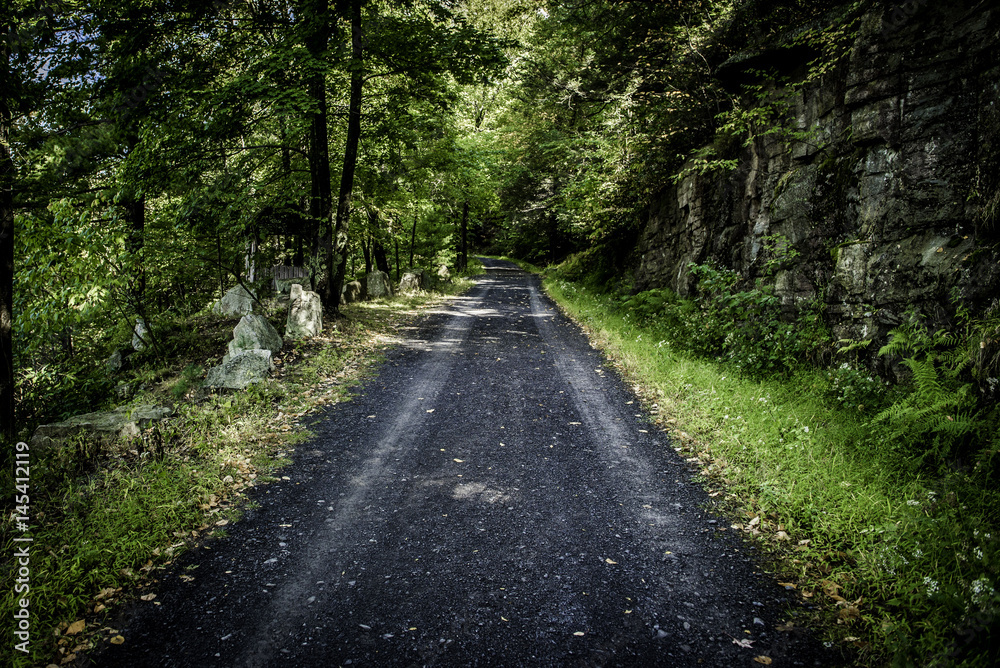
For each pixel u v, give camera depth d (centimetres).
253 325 909
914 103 633
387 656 291
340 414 684
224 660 288
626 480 503
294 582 354
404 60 1208
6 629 297
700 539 402
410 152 1508
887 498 407
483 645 299
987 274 519
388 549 392
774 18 1010
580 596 340
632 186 1555
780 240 841
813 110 827
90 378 891
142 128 955
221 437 577
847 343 677
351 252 2588
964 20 589
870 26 683
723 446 550
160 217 1141
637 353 952
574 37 1623
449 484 497
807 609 323
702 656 290
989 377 459
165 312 1241
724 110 1143
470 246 5594
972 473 423
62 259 698
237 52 1132
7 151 665
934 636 276
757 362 770
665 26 1237
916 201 621
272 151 1225
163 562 372
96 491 457
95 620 316
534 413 692
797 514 416
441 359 988
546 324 1405
